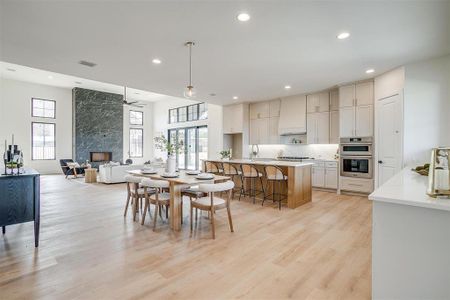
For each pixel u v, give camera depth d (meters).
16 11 2.54
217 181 3.56
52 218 3.87
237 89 6.12
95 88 10.69
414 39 3.25
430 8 2.51
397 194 1.45
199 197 3.60
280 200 4.65
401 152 4.26
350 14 2.63
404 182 1.91
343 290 1.93
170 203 3.37
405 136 4.19
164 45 3.42
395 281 1.39
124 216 3.98
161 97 12.12
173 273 2.19
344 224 3.55
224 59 3.97
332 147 6.58
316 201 5.04
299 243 2.87
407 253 1.36
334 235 3.12
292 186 4.47
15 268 2.26
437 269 1.28
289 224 3.56
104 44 3.38
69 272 2.19
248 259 2.46
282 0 2.38
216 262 2.40
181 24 2.84
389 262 1.41
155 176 3.70
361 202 4.95
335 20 2.76
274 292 1.91
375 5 2.46
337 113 6.10
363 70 4.56
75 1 2.37
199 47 3.49
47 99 10.18
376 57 3.88
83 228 3.39
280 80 5.26
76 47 3.48
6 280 2.05
